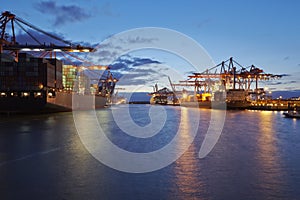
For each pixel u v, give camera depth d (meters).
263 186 10.13
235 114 72.75
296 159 14.80
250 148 18.52
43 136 24.45
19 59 54.00
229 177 11.30
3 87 54.12
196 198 8.94
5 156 15.48
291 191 9.59
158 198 8.92
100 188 9.90
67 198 8.91
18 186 10.09
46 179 10.98
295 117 56.91
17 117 49.06
